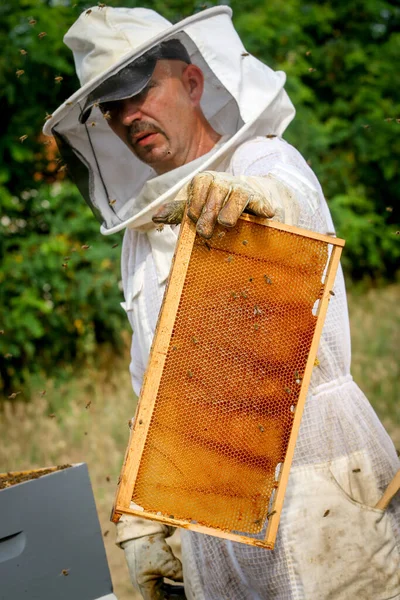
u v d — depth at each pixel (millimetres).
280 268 1802
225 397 1816
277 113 2402
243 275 1792
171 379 1788
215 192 1675
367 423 2213
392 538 2096
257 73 2369
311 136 8445
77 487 2271
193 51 2389
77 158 2578
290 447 1831
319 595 2035
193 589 2316
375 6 9305
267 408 1838
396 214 9312
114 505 1735
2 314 6434
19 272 6523
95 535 2273
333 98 9336
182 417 1800
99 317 6965
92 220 6926
